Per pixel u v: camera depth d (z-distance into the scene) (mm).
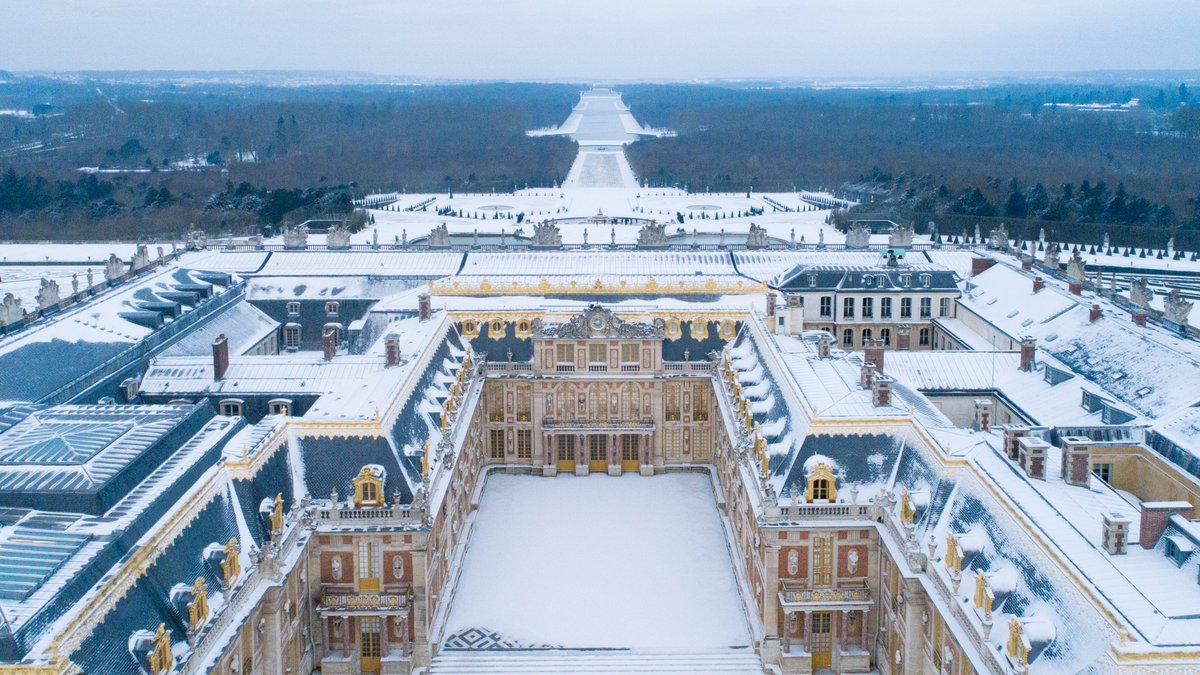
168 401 164875
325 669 129500
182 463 117062
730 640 138375
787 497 131250
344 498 131250
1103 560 95000
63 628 83125
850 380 150500
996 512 109375
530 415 193125
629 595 149375
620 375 190250
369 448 133000
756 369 171125
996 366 182625
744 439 151750
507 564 158375
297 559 118750
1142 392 159625
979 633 98625
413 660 131625
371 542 129125
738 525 156500
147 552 97750
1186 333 179500
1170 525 96312
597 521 173375
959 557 107312
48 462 109250
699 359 192750
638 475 193875
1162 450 135250
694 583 152500
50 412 128125
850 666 130000
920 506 121188
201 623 99312
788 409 145500
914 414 133375
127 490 108562
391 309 199000
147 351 176875
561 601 147750
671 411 193000
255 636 110500
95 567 93562
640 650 136125
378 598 128250
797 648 131500
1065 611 92250
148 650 90625
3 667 79875
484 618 143625
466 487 172125
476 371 187500
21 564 91312
